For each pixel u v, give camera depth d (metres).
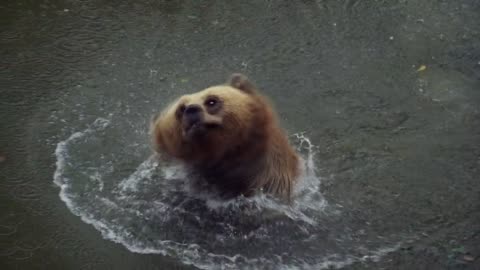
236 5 19.33
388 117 14.61
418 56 16.84
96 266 10.91
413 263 10.86
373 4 19.25
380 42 17.50
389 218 11.95
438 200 12.30
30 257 11.09
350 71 16.31
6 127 14.31
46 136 14.07
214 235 11.66
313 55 17.02
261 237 11.61
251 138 11.81
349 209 12.18
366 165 13.24
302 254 11.20
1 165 13.17
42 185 12.71
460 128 14.20
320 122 14.49
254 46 17.45
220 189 12.54
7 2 19.12
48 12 18.80
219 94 11.44
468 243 11.26
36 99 15.31
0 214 11.98
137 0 19.47
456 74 16.09
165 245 11.41
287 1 19.44
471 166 13.09
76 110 14.95
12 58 16.81
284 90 15.62
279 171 12.36
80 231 11.65
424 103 15.05
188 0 19.50
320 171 13.11
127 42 17.64
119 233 11.63
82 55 17.06
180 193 12.56
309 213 12.10
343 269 10.81
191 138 11.30
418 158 13.37
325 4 19.31
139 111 14.98
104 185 12.75
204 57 17.02
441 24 18.20
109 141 13.97
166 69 16.55
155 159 13.15
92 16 18.75
